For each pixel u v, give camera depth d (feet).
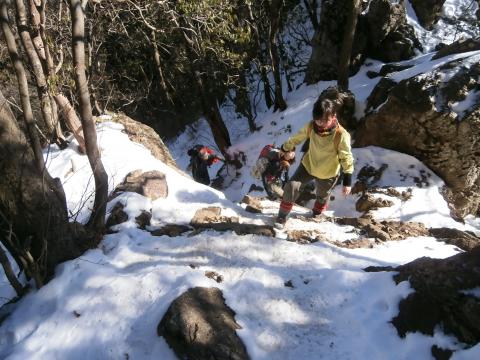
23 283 12.23
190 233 13.11
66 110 18.11
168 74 41.37
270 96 39.73
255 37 36.27
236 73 37.24
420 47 32.45
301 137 14.55
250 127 40.16
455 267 9.48
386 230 14.92
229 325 9.37
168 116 48.16
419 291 9.45
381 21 31.55
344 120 26.55
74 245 11.97
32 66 17.61
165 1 30.09
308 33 43.04
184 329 9.09
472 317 8.51
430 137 22.22
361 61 32.83
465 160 21.72
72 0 10.76
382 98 25.55
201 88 36.78
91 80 30.45
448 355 8.38
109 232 13.24
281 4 33.17
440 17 34.68
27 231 11.00
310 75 35.78
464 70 21.91
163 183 16.03
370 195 21.38
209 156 27.43
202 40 31.50
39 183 10.71
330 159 14.14
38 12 17.57
